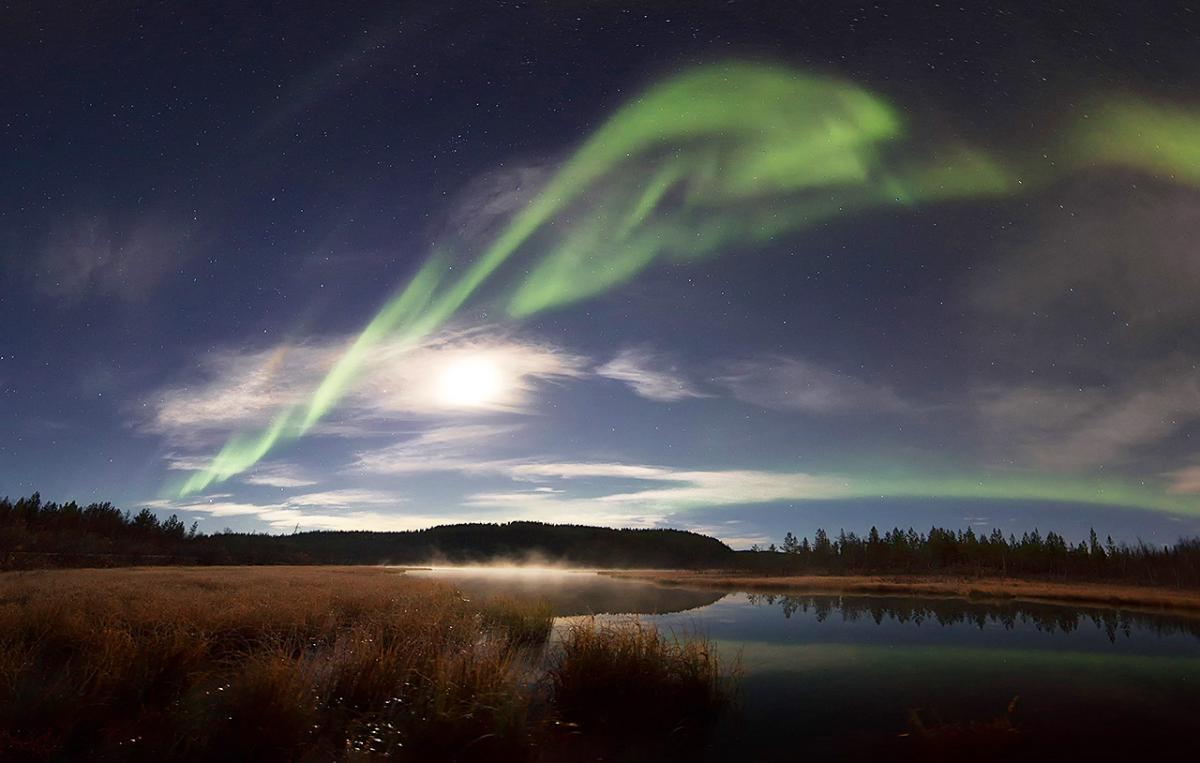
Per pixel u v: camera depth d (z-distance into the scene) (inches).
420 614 673.6
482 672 398.9
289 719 338.6
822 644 713.6
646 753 349.7
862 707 445.7
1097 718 418.6
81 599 637.3
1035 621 925.2
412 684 425.1
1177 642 725.3
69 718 348.2
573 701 431.5
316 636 584.7
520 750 341.4
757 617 979.9
